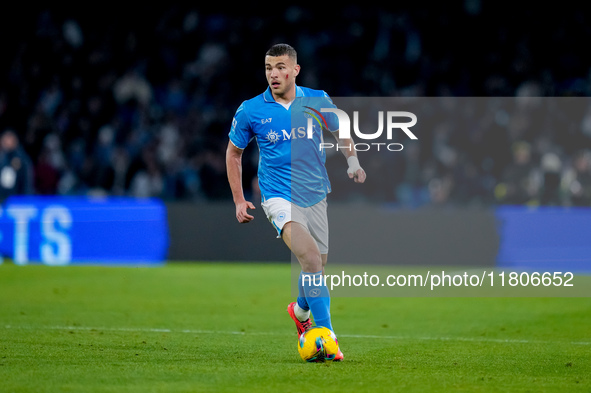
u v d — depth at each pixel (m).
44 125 65.69
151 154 60.19
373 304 32.47
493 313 29.75
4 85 71.31
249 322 26.89
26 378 16.53
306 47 71.25
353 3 73.81
